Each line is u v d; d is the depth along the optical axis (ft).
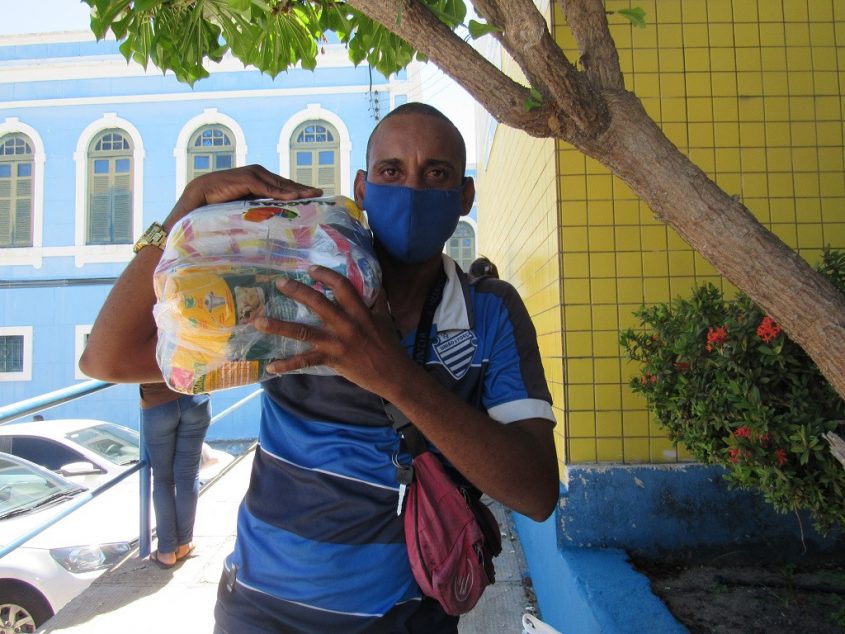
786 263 4.18
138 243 4.60
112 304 4.58
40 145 49.19
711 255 4.32
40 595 14.23
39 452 20.15
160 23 8.34
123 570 13.14
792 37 11.21
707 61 11.19
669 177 4.18
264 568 4.49
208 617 11.25
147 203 49.34
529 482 4.22
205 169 49.70
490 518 4.81
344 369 3.60
